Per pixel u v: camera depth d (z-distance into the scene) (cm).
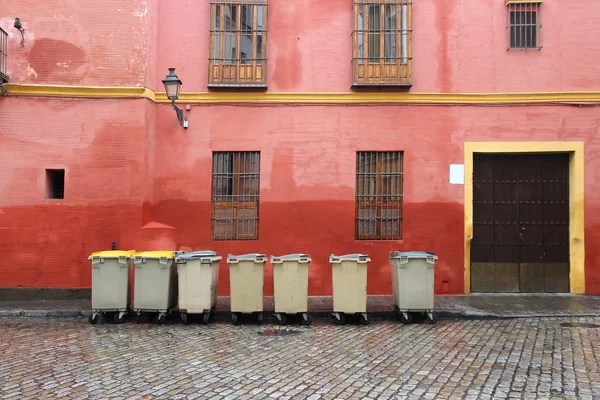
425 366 564
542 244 1030
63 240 969
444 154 1025
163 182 1027
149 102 1008
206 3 1036
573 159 1016
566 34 1023
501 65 1027
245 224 1029
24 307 894
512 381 511
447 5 1032
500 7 1030
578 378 519
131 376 529
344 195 1023
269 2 1037
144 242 984
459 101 1027
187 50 1036
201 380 515
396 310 840
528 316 829
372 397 468
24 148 973
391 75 1020
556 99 1016
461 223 1019
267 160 1030
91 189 975
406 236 1017
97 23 991
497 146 1019
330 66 1037
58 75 980
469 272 1023
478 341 679
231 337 712
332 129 1030
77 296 964
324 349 641
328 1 1035
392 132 1029
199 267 804
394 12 1028
